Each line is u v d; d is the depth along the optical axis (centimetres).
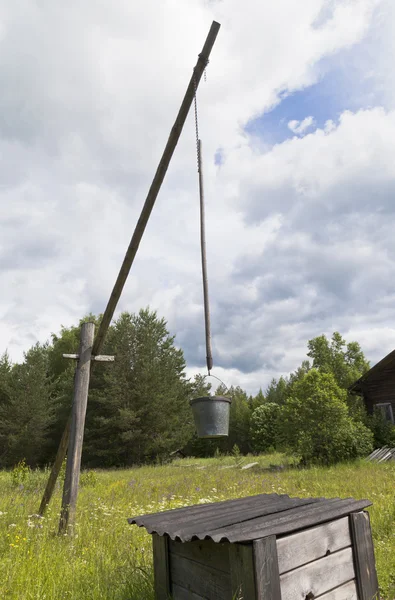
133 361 3284
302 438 1730
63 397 3675
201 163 370
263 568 275
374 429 2039
